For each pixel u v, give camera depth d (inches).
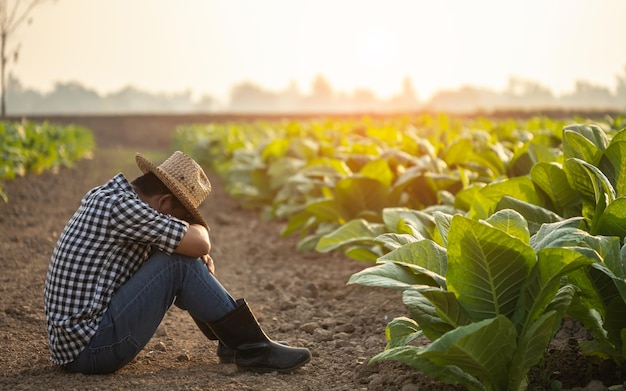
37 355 161.5
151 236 135.0
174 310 205.0
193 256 139.3
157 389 135.9
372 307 199.9
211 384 139.4
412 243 123.3
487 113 1357.0
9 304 204.8
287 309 209.2
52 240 300.8
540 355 112.6
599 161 147.4
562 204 161.3
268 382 141.4
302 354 147.7
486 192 162.9
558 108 1395.2
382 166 254.4
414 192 260.4
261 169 390.0
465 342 106.6
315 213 257.4
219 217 379.6
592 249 111.3
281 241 318.3
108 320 137.0
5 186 450.9
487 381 115.6
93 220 135.2
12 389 136.6
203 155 685.9
